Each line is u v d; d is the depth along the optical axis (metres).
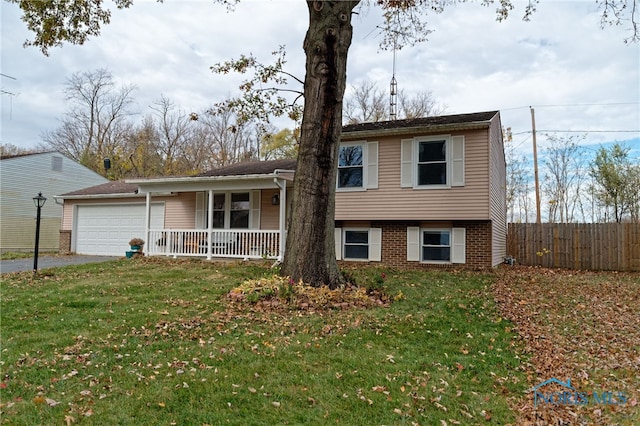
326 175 7.98
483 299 8.01
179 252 14.66
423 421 3.43
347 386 4.02
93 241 19.03
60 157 23.95
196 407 3.55
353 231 14.22
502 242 15.80
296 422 3.34
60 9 9.98
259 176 13.18
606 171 21.44
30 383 3.97
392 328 5.88
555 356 5.12
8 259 16.22
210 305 7.04
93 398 3.68
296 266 7.91
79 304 7.04
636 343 5.66
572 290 9.46
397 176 13.16
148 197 15.26
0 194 21.08
